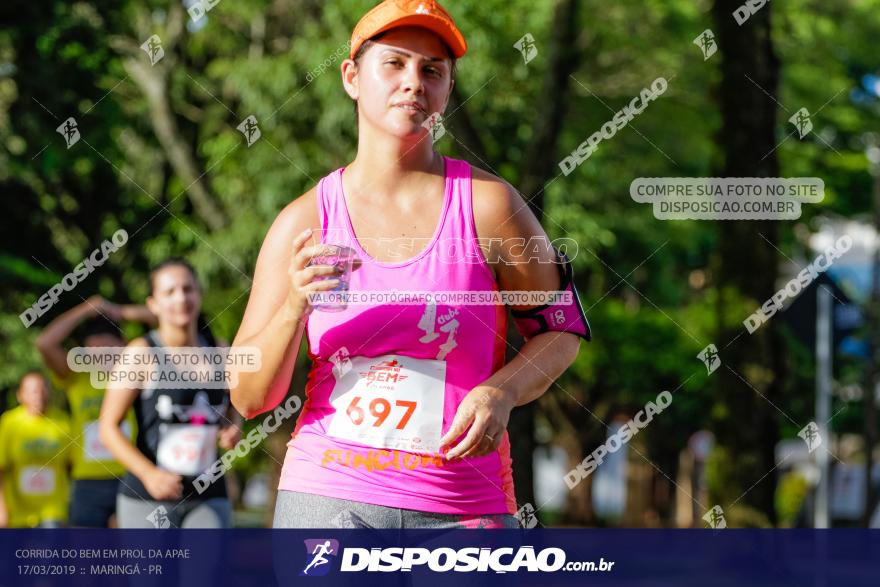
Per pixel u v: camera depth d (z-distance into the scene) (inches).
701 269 2378.2
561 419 2657.5
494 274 305.7
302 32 1497.3
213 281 1609.3
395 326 296.2
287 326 291.0
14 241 1397.6
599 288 2263.8
